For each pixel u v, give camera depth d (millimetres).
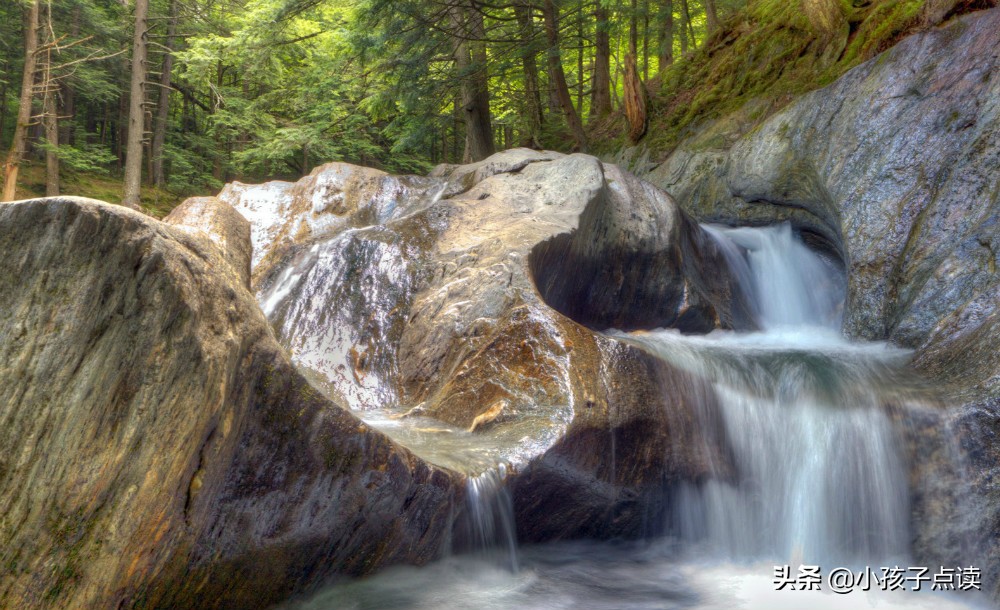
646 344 5852
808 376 5684
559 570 4816
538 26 16797
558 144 18609
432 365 6066
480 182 8750
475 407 5227
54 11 21062
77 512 2537
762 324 9594
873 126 8680
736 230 10625
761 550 5387
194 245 2902
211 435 2904
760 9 14445
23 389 2453
